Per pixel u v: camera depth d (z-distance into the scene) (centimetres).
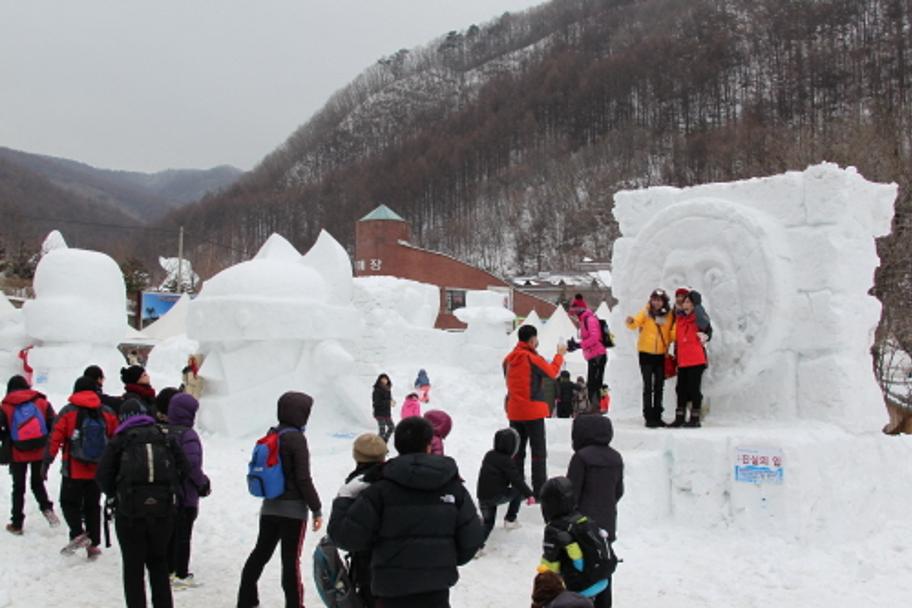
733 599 627
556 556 466
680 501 812
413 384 1972
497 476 748
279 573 693
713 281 914
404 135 12544
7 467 989
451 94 13825
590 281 5791
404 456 427
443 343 2202
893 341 2373
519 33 15900
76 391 724
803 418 870
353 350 2050
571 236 8188
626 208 1071
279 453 562
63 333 1551
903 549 750
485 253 8656
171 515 550
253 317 1311
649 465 810
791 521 750
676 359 885
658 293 894
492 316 2191
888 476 872
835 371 849
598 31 12662
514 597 637
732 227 905
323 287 1414
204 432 1341
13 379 805
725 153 5994
